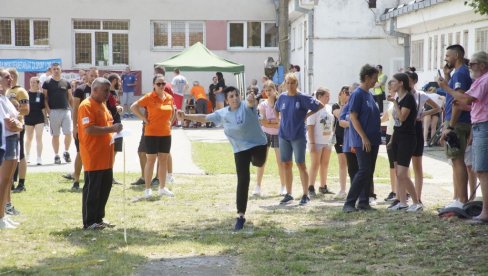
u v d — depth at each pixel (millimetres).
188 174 15781
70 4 35844
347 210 10742
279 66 25281
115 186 13797
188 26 36812
